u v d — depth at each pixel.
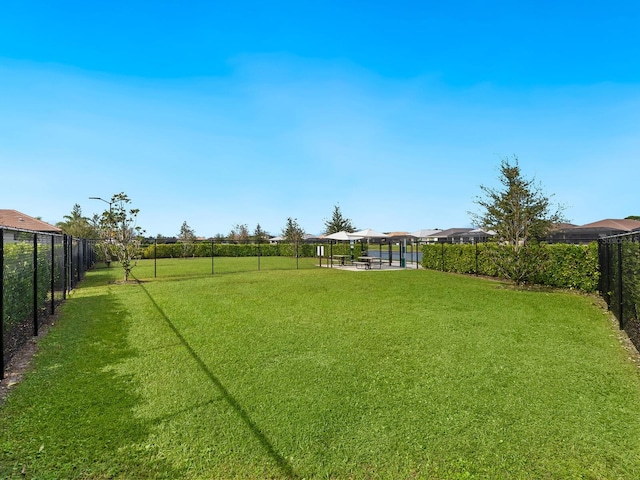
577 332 6.15
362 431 3.02
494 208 12.05
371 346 5.39
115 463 2.58
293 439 2.89
